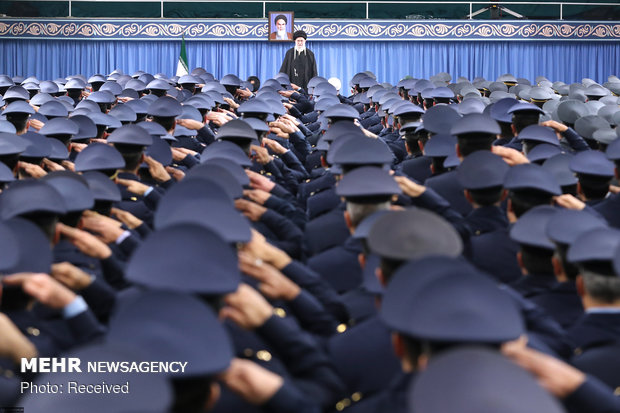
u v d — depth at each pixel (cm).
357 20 6162
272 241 1265
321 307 827
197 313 564
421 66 6256
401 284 638
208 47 6203
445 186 1720
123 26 6169
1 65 6209
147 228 1283
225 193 882
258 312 712
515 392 434
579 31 6281
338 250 1170
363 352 810
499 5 6256
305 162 2617
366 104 3912
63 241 1058
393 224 756
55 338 812
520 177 1275
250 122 2123
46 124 2067
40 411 471
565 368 666
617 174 1694
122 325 557
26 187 1004
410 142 2250
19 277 758
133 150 1577
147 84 3684
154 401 481
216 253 652
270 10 6191
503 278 1262
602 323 853
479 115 1714
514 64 6294
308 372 720
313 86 4341
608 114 2872
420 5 6216
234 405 719
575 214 1008
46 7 6169
